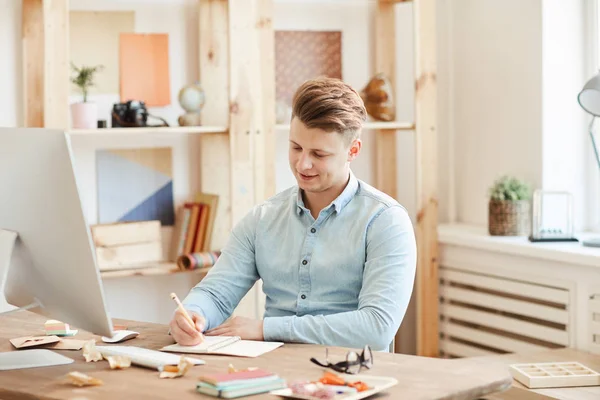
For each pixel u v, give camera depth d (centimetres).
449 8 444
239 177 371
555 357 345
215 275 242
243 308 377
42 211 191
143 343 216
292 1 420
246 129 370
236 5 365
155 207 396
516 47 407
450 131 448
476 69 432
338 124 220
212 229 381
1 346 219
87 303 193
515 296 392
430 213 409
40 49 359
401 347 447
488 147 428
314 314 232
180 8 397
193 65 400
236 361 196
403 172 447
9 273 206
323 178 225
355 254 229
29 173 190
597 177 403
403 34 443
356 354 187
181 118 380
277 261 237
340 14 430
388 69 438
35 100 358
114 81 387
